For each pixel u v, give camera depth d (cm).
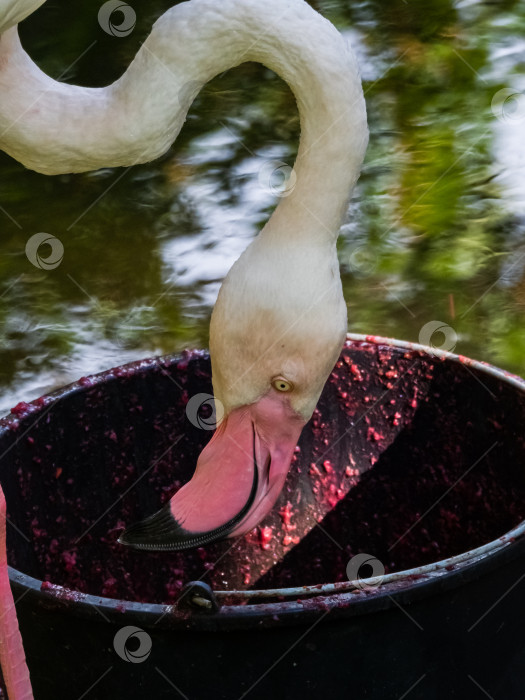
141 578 207
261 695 144
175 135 161
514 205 348
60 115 157
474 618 150
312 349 158
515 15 448
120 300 317
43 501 191
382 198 353
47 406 188
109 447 199
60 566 197
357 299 311
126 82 155
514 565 150
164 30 152
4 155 386
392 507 209
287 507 213
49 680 154
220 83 412
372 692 147
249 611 138
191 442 205
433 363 197
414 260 327
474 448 196
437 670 150
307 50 149
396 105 399
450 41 431
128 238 339
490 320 304
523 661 164
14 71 155
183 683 143
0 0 139
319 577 215
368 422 207
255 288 157
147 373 198
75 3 451
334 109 151
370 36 437
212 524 161
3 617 155
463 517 201
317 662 142
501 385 188
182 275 323
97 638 143
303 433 210
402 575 142
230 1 150
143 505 205
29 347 302
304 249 156
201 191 356
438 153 373
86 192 362
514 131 384
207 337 301
